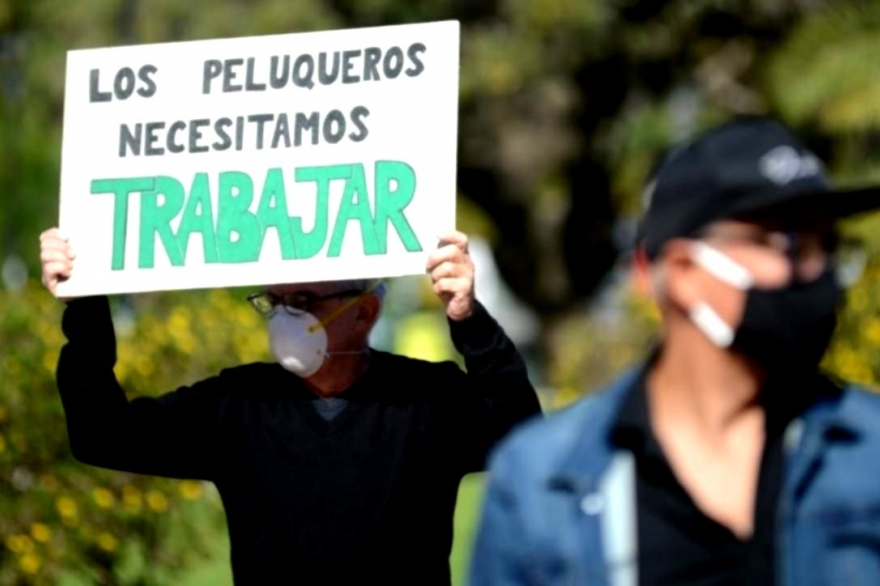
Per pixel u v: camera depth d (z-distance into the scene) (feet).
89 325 35.22
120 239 35.45
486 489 23.02
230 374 34.63
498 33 158.61
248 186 34.96
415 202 34.06
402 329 187.62
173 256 35.14
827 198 21.89
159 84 35.73
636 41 160.86
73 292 35.40
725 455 22.22
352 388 33.88
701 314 22.08
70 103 36.06
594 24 155.43
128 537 55.88
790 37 150.10
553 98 163.94
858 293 71.97
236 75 35.40
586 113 171.12
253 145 35.09
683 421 22.36
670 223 22.27
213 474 34.37
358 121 34.60
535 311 198.39
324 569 33.01
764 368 22.09
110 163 35.73
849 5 143.64
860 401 22.24
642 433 22.08
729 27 157.89
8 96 153.69
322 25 154.51
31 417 54.39
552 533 22.18
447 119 34.24
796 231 22.03
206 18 150.71
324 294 33.99
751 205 21.86
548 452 22.52
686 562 21.84
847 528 21.68
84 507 54.90
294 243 34.50
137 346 61.00
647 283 22.93
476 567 22.93
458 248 33.55
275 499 33.37
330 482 33.19
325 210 34.53
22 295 58.95
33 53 155.02
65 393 34.83
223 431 34.01
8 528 54.19
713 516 21.90
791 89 142.61
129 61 35.86
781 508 21.85
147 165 35.55
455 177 34.01
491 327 33.24
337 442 33.37
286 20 153.28
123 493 55.31
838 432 21.95
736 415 22.26
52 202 145.18
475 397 33.53
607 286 193.77
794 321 21.93
